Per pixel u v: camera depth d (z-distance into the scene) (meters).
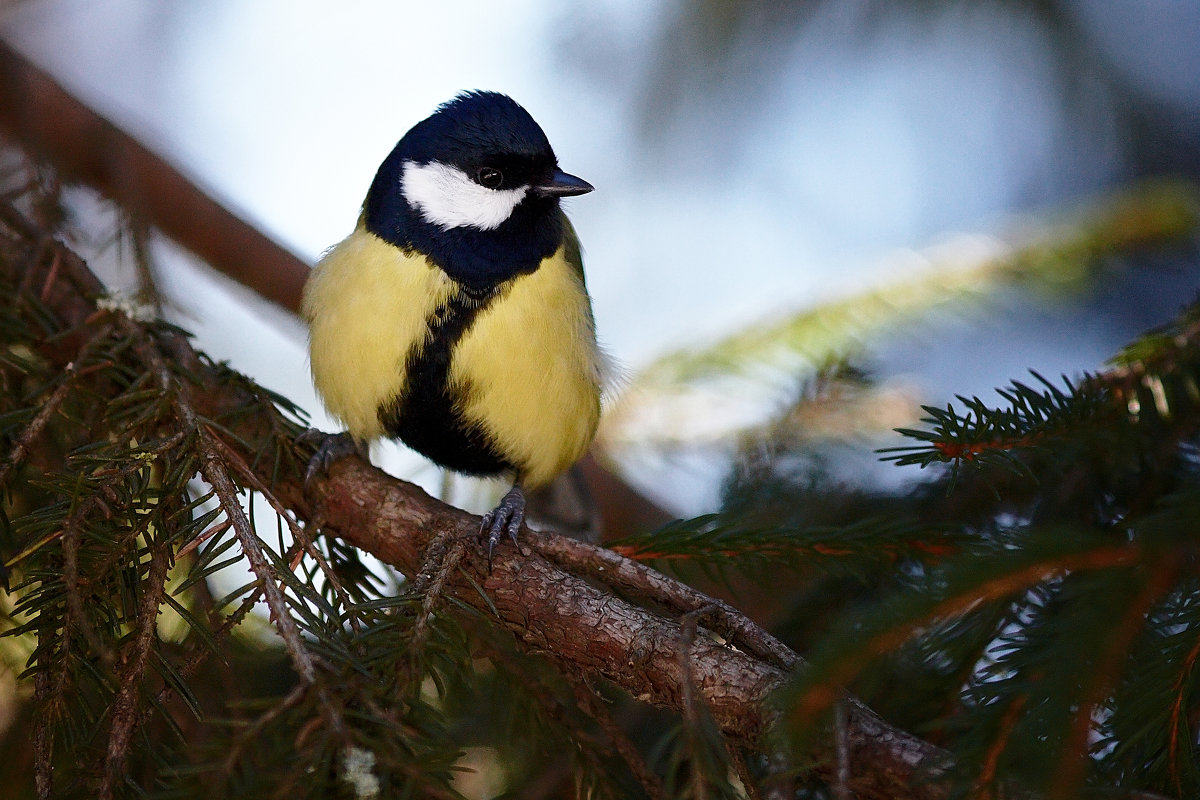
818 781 3.00
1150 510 3.05
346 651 2.99
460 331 3.09
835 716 2.98
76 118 3.13
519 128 3.09
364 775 2.97
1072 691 2.97
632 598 3.03
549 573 3.02
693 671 3.00
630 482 3.18
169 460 3.02
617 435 3.14
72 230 3.11
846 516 3.09
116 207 3.12
